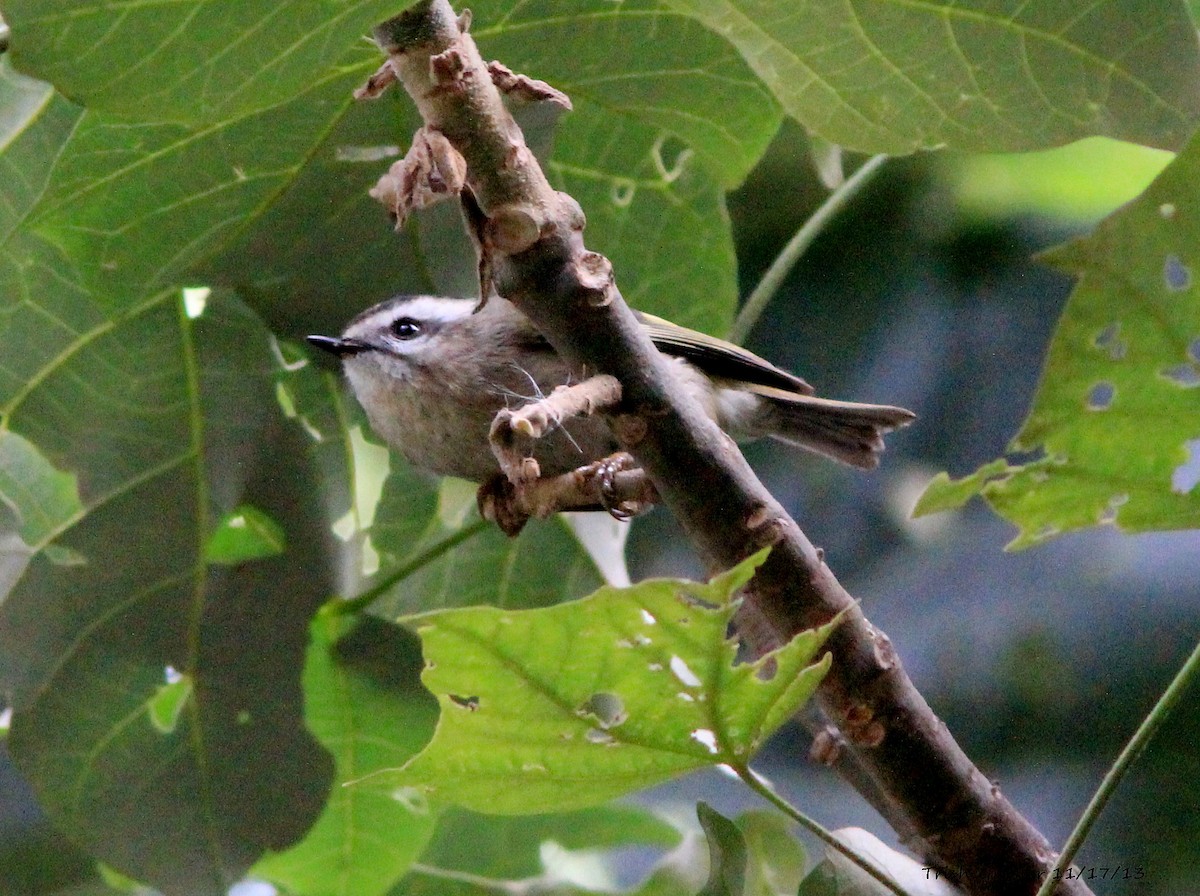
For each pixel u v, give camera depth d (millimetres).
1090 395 4668
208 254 7250
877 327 11617
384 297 7742
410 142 6891
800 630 4676
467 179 4523
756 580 4660
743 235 11789
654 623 3973
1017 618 10688
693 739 4363
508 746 4383
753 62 6297
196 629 7953
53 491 7820
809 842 10000
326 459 8203
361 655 8086
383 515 8492
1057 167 11391
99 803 7828
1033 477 4852
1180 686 4156
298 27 4637
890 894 4812
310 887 8477
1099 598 10609
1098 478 4867
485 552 8617
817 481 11734
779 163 11172
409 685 8094
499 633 4004
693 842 7816
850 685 4668
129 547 7871
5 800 8633
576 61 6820
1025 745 10453
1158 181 4316
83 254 7023
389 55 4535
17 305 7406
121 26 4574
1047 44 6078
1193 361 4543
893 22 6016
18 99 6707
